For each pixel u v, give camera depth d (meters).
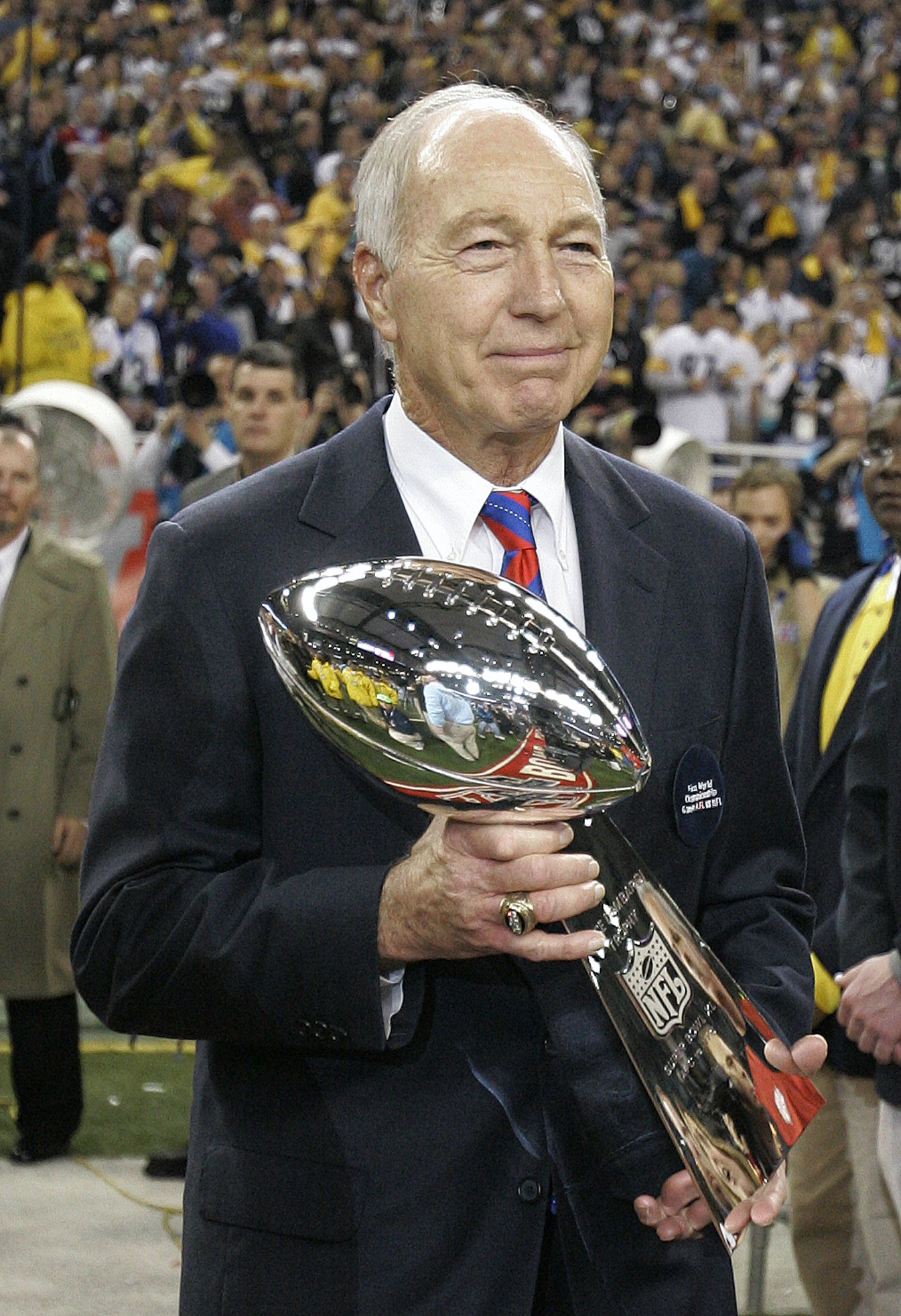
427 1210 1.29
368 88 14.23
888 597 2.89
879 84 15.97
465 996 1.32
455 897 1.13
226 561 1.37
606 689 1.06
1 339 9.16
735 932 1.47
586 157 1.36
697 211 13.47
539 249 1.28
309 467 1.44
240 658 1.35
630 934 1.20
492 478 1.39
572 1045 1.27
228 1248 1.33
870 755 2.47
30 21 8.62
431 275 1.29
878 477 2.88
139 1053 5.32
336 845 1.34
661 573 1.44
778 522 4.32
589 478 1.48
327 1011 1.24
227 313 9.73
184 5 14.70
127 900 1.33
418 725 1.03
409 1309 1.28
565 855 1.11
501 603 1.07
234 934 1.27
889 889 2.39
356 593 1.08
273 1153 1.32
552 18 16.14
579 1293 1.31
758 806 1.50
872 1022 2.34
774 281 12.18
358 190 1.38
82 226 10.66
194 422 6.19
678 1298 1.32
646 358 10.16
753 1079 1.24
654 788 1.38
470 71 1.44
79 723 4.30
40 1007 4.30
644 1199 1.26
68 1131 4.34
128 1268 3.63
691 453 6.21
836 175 14.17
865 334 11.89
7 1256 3.67
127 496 5.86
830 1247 2.90
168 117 12.60
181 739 1.35
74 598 4.36
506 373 1.29
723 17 16.98
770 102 15.91
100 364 9.28
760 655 1.50
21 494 4.34
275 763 1.35
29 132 10.82
